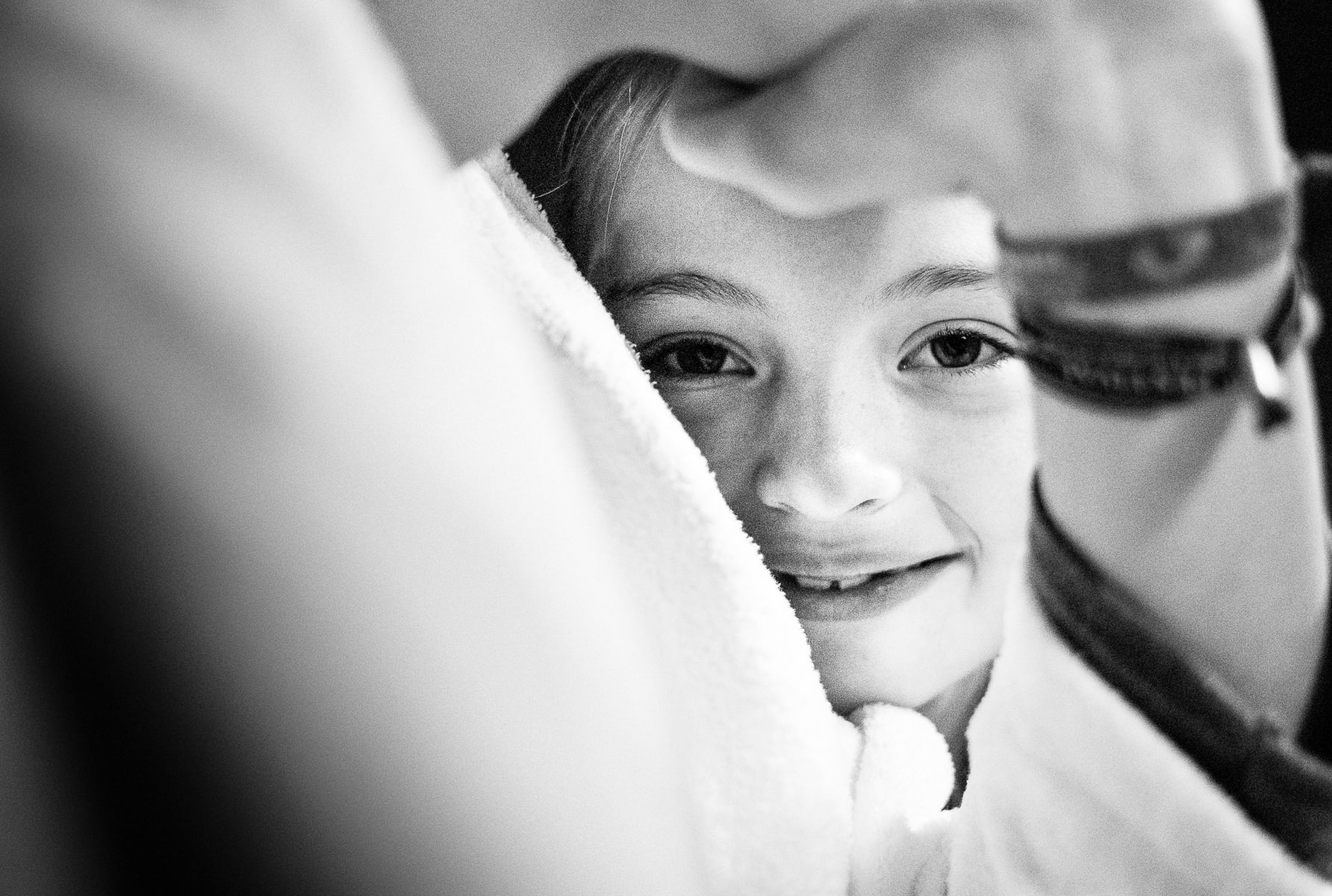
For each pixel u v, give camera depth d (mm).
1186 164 267
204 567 129
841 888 446
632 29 337
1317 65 772
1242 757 304
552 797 143
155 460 129
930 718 686
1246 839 306
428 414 145
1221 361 275
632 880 149
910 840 481
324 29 162
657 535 433
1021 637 335
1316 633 310
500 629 143
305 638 131
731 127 326
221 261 133
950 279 582
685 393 614
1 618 127
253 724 130
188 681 129
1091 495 298
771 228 572
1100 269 270
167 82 138
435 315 153
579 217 612
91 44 135
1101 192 268
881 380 601
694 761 421
